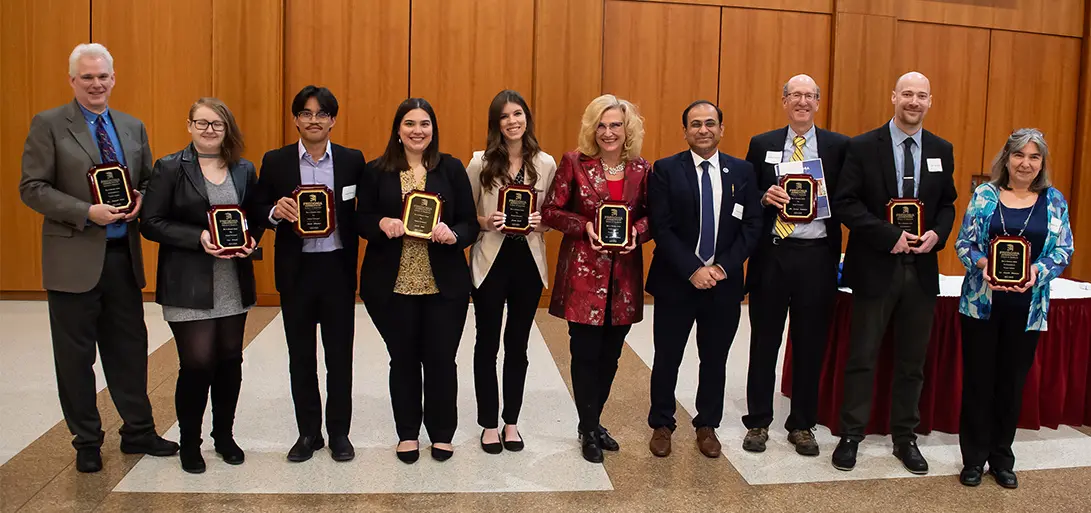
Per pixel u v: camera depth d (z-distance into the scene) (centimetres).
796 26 656
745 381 434
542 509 269
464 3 611
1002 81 709
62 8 567
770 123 661
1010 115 715
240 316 285
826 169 321
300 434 306
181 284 269
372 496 275
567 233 297
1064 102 727
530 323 310
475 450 320
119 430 306
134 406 300
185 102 584
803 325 317
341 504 268
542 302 640
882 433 352
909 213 294
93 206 268
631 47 636
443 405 303
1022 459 326
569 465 307
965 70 698
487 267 299
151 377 408
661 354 315
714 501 278
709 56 647
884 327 308
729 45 648
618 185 304
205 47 581
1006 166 296
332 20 596
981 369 292
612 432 346
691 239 302
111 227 285
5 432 325
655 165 308
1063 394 362
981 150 714
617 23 633
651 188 305
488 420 317
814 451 321
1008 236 277
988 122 711
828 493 287
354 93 604
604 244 287
